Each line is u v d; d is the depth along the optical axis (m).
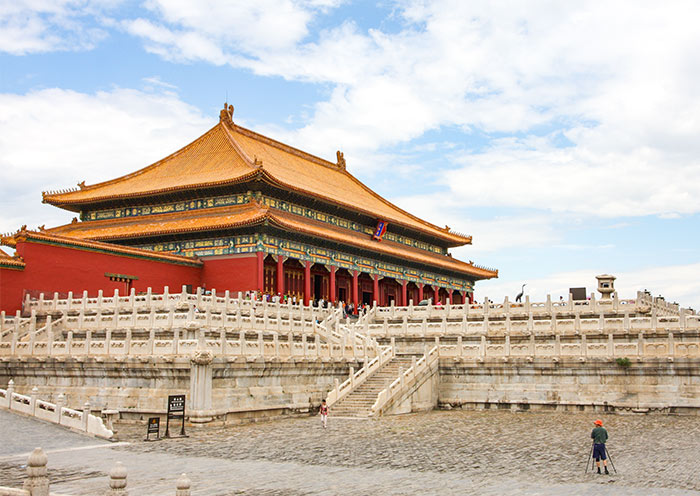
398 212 129.50
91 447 36.53
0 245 69.88
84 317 54.78
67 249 71.06
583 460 33.34
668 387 50.41
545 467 31.67
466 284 133.38
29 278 67.00
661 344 51.09
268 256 88.19
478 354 57.03
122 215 98.44
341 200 101.56
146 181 101.00
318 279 100.62
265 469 31.25
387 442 38.75
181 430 41.47
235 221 84.06
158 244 91.50
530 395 54.34
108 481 28.45
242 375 46.34
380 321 73.19
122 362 45.62
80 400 47.28
